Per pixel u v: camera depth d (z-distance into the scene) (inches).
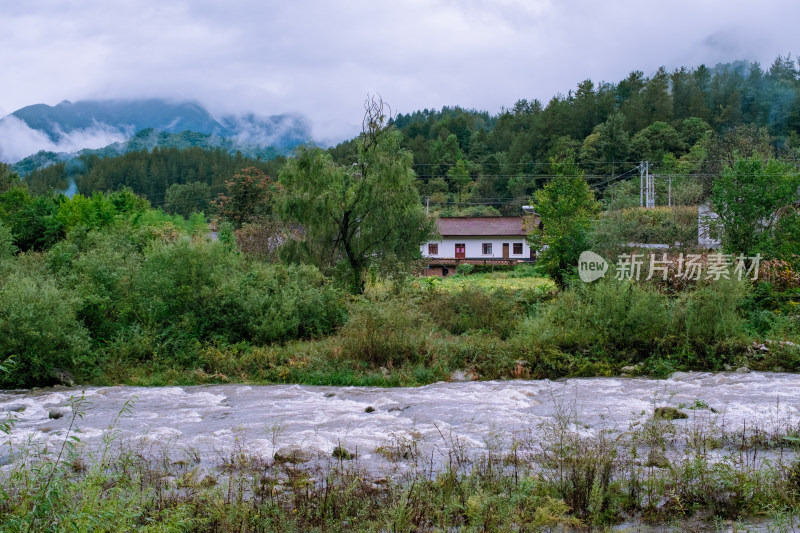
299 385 552.7
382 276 921.5
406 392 493.4
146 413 413.4
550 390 481.4
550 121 3855.8
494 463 261.9
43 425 371.9
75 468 253.8
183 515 187.6
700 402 361.4
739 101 3735.2
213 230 1913.1
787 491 217.8
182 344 641.0
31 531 157.8
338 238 949.8
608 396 446.3
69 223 1384.1
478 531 192.1
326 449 298.2
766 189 836.0
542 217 1156.5
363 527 197.2
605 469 233.0
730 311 602.5
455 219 2437.3
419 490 220.7
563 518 203.2
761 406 382.6
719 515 210.5
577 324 612.1
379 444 306.2
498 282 1475.1
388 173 930.7
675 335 590.6
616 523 207.3
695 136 3292.3
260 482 241.4
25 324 539.5
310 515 207.8
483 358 595.8
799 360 560.7
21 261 837.8
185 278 692.7
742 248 850.1
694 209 1259.8
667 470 245.1
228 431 347.3
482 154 4416.8
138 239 1045.8
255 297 700.7
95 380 572.4
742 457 266.4
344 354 604.1
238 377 586.9
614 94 4220.0
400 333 616.7
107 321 660.1
